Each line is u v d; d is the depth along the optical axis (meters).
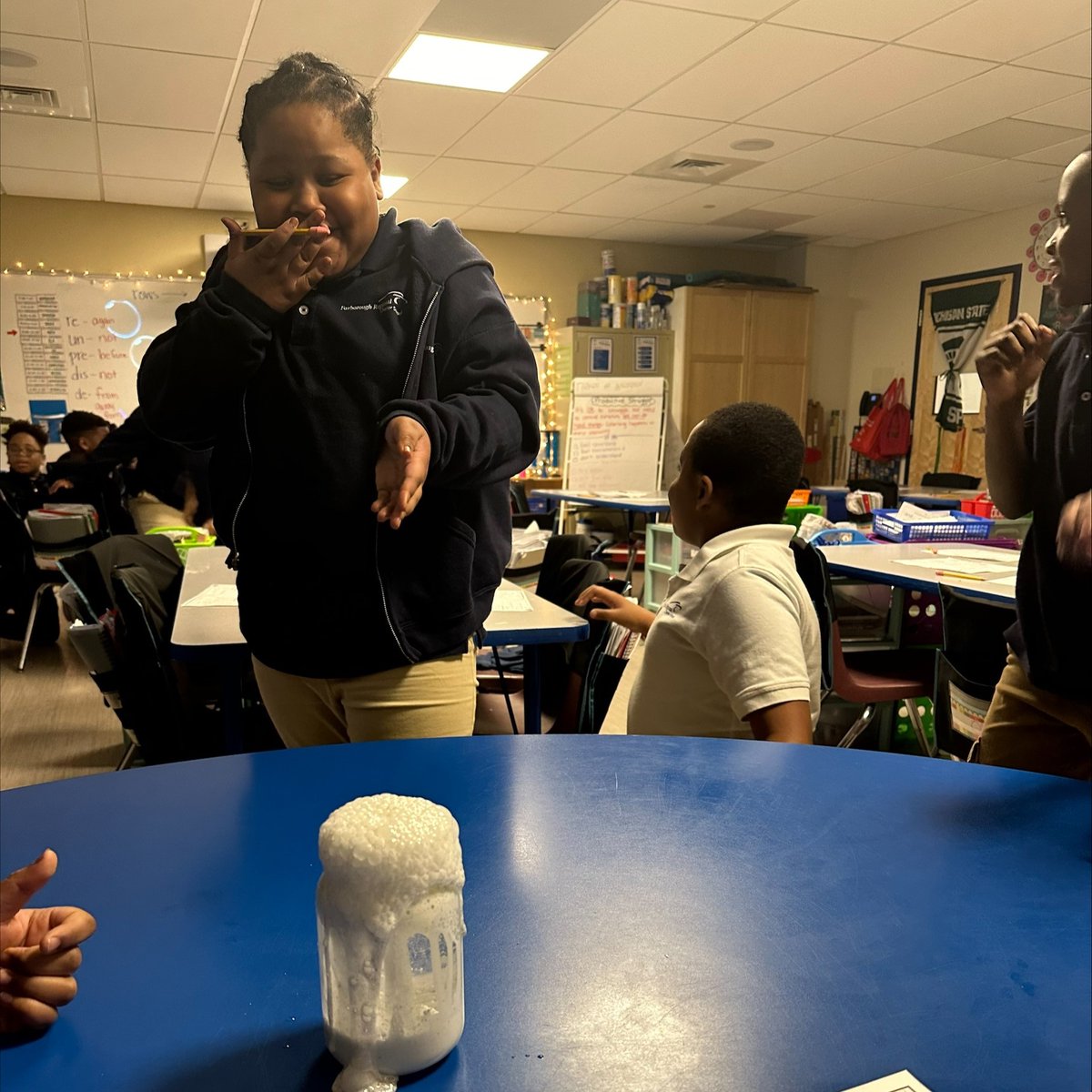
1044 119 4.54
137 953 0.53
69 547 4.05
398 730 1.01
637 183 5.73
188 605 1.87
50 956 0.47
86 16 3.36
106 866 0.63
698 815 0.71
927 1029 0.46
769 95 4.20
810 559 2.06
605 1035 0.46
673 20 3.43
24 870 0.47
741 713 1.10
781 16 3.40
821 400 8.00
